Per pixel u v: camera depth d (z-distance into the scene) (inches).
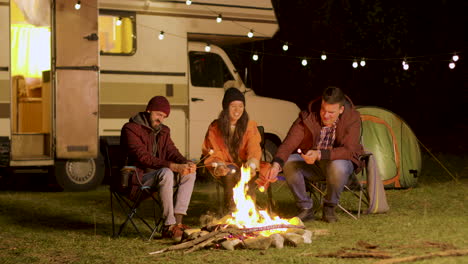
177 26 377.4
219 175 224.8
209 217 231.9
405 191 324.2
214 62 390.9
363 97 585.3
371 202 251.0
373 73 579.5
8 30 343.3
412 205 273.9
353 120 237.5
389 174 335.3
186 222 247.8
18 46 405.1
